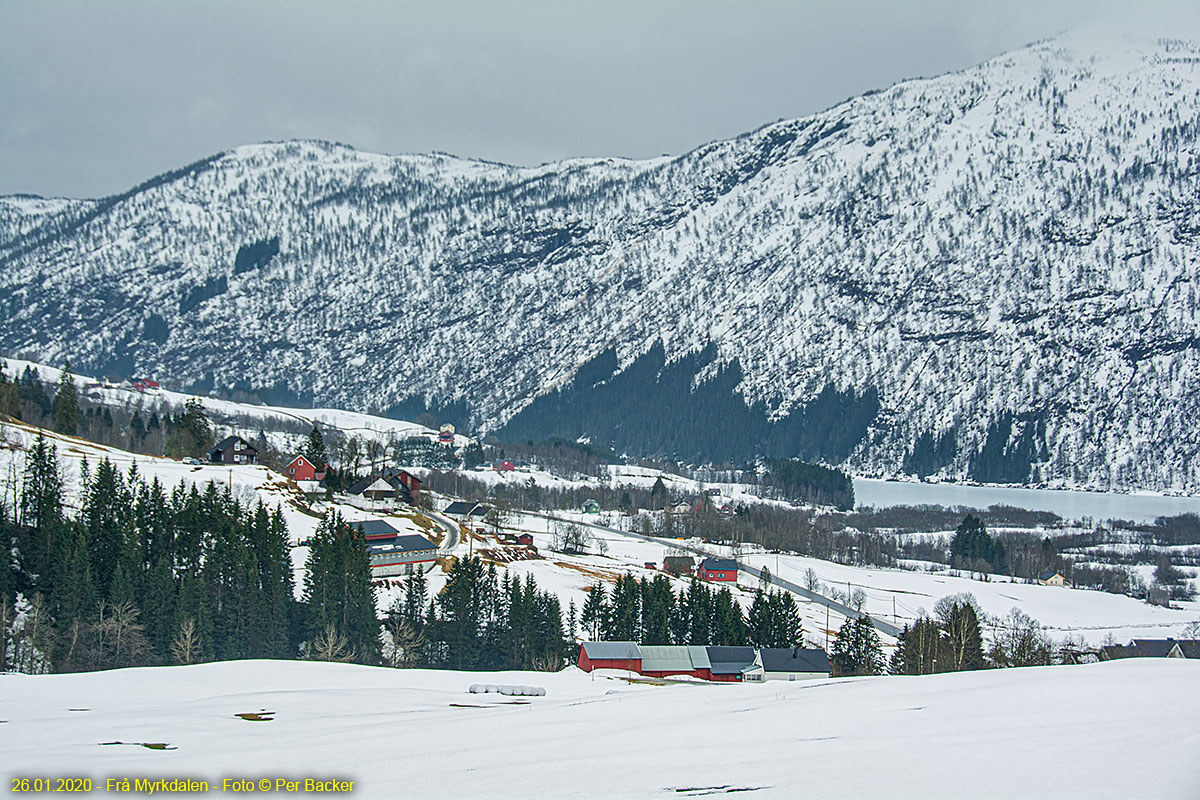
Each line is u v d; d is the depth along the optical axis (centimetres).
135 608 11875
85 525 13450
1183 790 4522
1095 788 4616
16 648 11025
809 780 5028
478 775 5397
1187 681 7425
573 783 5166
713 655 12888
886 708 7094
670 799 4784
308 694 8788
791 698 7925
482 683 9931
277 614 12756
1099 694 7000
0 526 12306
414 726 7006
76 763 5859
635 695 8819
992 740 5691
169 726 7038
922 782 4875
